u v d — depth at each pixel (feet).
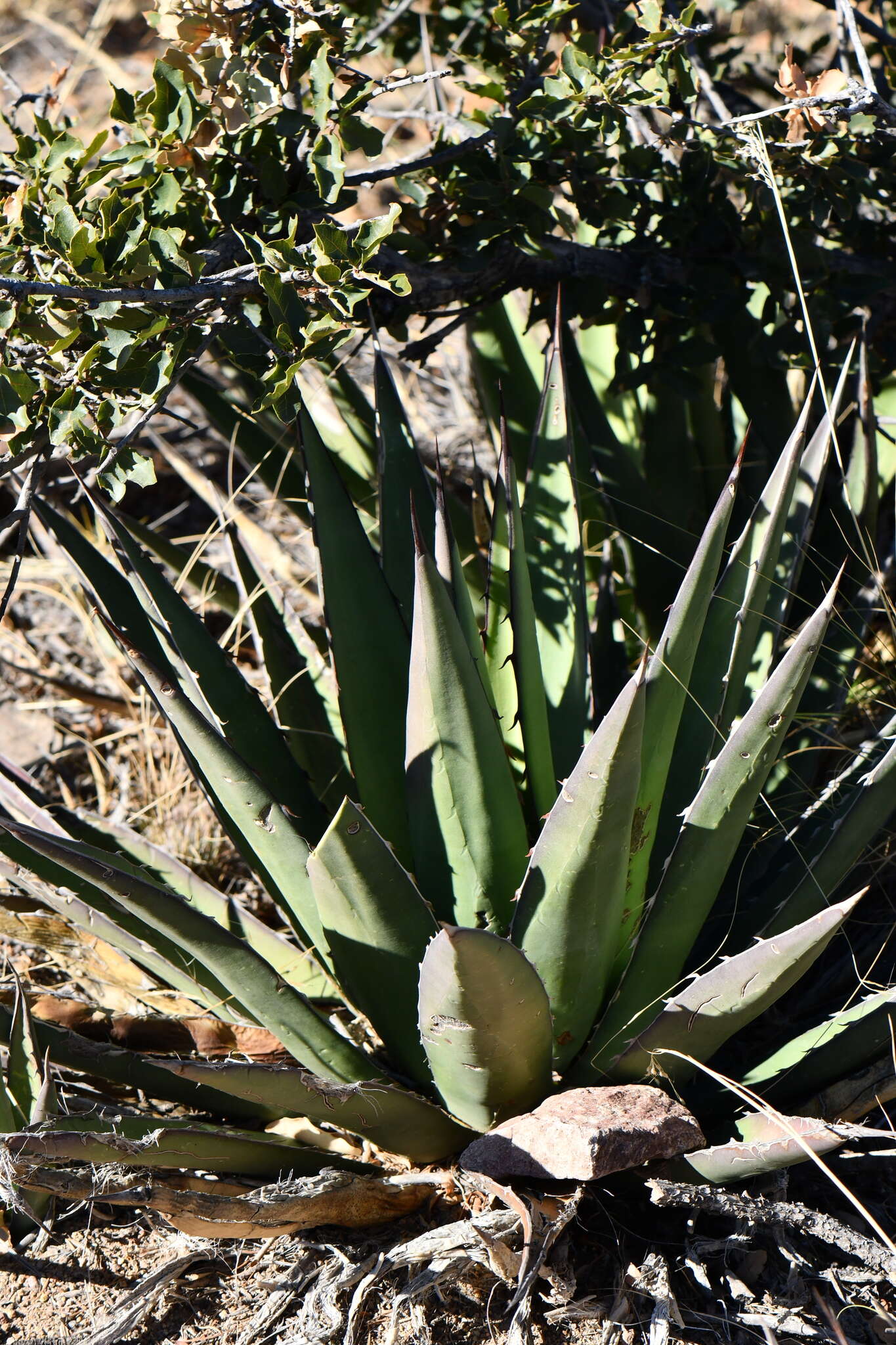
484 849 6.81
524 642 6.83
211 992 7.13
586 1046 6.91
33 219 6.77
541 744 6.95
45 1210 6.89
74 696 8.51
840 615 7.66
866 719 7.95
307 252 6.83
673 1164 6.70
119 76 12.18
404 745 7.09
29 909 7.47
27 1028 6.89
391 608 7.07
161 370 6.82
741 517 8.02
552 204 7.39
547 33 7.35
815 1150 6.55
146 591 6.99
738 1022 6.70
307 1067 6.91
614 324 7.97
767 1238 6.82
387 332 7.55
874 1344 6.67
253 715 7.22
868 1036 6.80
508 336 8.00
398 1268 6.74
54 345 6.75
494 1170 6.68
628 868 6.71
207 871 8.00
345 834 6.55
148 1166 6.65
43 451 6.88
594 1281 6.75
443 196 7.39
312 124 6.97
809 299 7.69
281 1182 6.69
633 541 7.80
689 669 6.73
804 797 7.42
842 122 7.27
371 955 6.76
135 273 6.74
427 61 8.24
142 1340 6.70
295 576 8.59
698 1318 6.70
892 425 8.05
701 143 7.43
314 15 6.92
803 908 6.95
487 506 8.07
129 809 8.21
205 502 10.22
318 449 7.01
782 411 8.00
